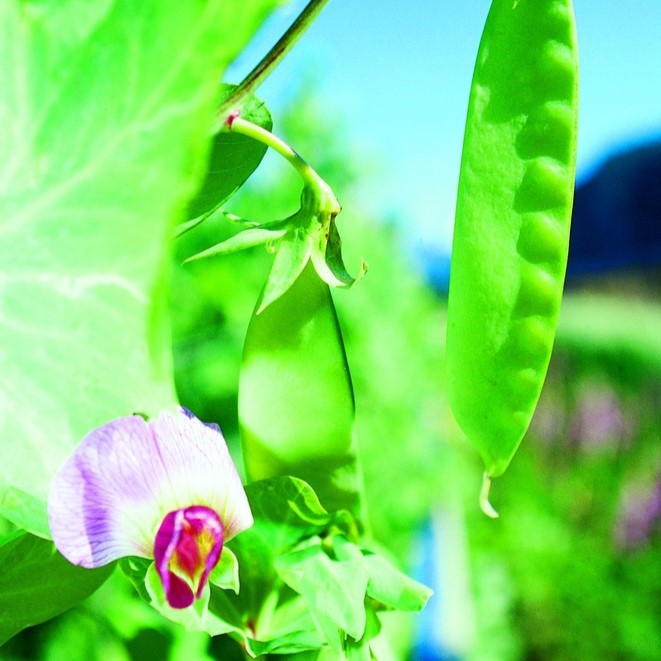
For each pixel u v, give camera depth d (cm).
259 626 17
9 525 28
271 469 19
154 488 13
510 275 17
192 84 9
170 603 13
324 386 19
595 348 192
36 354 10
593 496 131
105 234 10
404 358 82
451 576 85
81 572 16
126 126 9
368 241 80
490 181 17
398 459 76
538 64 16
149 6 9
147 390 10
